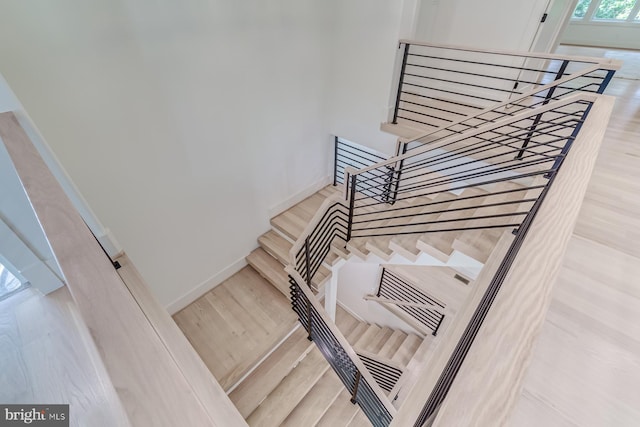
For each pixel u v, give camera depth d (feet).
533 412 2.52
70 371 3.79
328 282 10.91
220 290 10.46
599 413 2.50
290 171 11.49
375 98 10.12
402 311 14.16
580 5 20.92
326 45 9.84
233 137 8.64
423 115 10.04
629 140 7.89
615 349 3.03
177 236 8.54
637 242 4.58
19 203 4.03
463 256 7.25
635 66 15.69
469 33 10.48
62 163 5.67
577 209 2.55
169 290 9.11
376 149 11.09
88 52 5.31
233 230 10.28
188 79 6.91
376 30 8.96
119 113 6.10
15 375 3.77
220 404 2.72
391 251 8.76
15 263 4.26
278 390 8.54
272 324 9.51
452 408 1.38
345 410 8.37
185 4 6.17
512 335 1.64
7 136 3.20
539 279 1.95
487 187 9.11
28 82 4.85
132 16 5.57
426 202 9.79
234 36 7.30
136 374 1.60
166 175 7.49
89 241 2.15
